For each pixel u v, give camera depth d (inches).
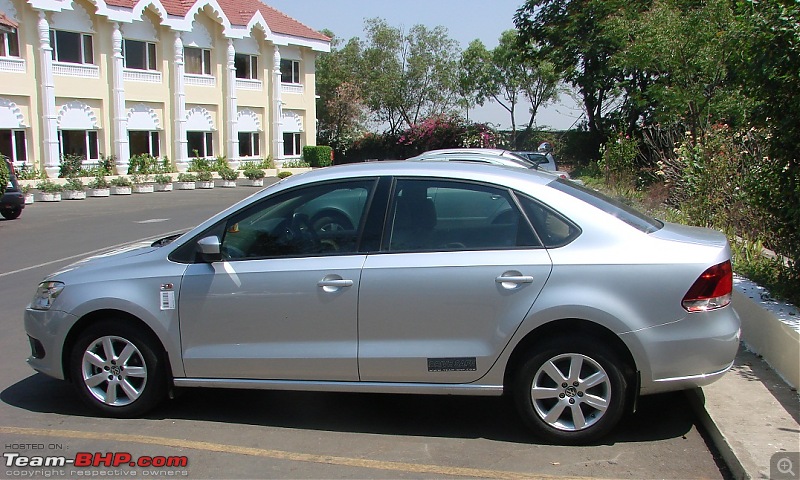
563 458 182.2
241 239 204.5
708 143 419.8
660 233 191.9
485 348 186.2
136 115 1306.6
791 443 177.2
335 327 193.3
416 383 191.3
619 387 183.2
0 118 1088.8
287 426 206.7
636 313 179.8
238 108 1507.1
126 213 836.0
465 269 186.5
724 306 182.9
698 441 191.8
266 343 198.1
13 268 463.5
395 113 2073.1
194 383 204.4
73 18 1184.2
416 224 195.3
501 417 211.6
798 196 252.5
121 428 204.1
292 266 196.5
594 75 1115.9
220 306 199.5
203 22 1421.0
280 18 1620.3
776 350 230.4
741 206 374.6
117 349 209.6
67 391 235.3
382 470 177.0
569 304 180.4
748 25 261.9
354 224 198.8
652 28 619.2
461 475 173.8
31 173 1107.9
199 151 1449.3
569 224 188.5
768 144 269.6
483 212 193.6
